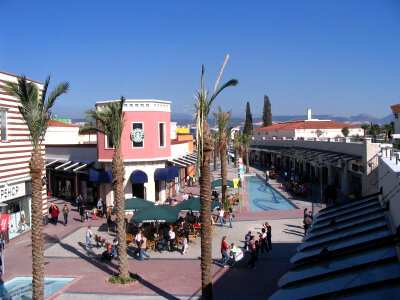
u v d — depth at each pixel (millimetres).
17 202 23172
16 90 13453
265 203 34219
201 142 12594
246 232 23359
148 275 16500
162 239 20234
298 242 20875
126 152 29406
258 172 59938
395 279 7172
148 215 19781
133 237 21812
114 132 16094
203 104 12625
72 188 36375
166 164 33188
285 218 26906
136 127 29625
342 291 7445
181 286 15180
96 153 32438
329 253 9875
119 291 14742
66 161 36094
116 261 18672
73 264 18172
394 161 13961
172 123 64750
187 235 21438
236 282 15375
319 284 8406
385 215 11555
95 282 15750
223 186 29812
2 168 21531
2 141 21531
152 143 30109
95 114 16469
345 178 30859
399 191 9633
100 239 21141
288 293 8500
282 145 59875
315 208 29703
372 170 24734
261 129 83312
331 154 33375
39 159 13258
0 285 15750
